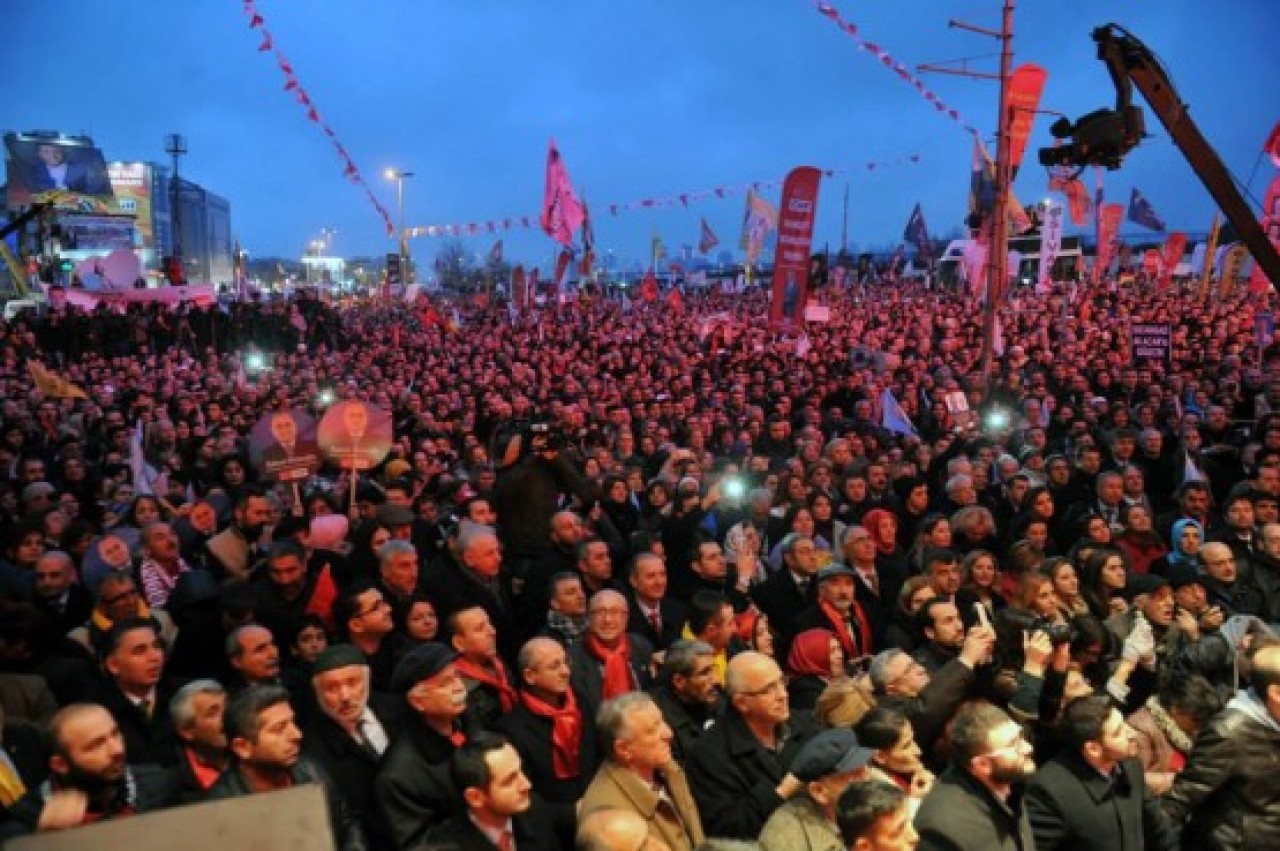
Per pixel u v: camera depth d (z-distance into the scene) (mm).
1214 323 26672
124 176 80125
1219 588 7457
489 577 7203
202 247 96688
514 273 39688
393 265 50312
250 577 7309
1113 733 4301
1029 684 4949
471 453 13047
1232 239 30000
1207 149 10195
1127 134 10383
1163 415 14969
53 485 11508
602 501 10094
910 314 33312
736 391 18172
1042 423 15555
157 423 13586
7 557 8359
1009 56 17484
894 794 3635
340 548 7984
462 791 4176
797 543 7547
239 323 32844
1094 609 7098
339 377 23344
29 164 55906
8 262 33219
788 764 5012
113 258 35344
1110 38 10164
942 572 7176
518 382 20797
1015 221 27172
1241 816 4582
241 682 5535
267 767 4242
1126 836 4328
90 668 5469
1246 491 8984
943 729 4953
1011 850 4043
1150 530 9047
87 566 7137
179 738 4633
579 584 6414
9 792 4480
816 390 18812
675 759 5234
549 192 26875
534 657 5160
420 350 28625
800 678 6227
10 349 23719
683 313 42438
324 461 10516
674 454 11477
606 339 29625
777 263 15945
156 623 5898
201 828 1662
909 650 6656
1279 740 4555
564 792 5133
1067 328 28000
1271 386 15305
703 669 5320
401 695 5520
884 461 11633
